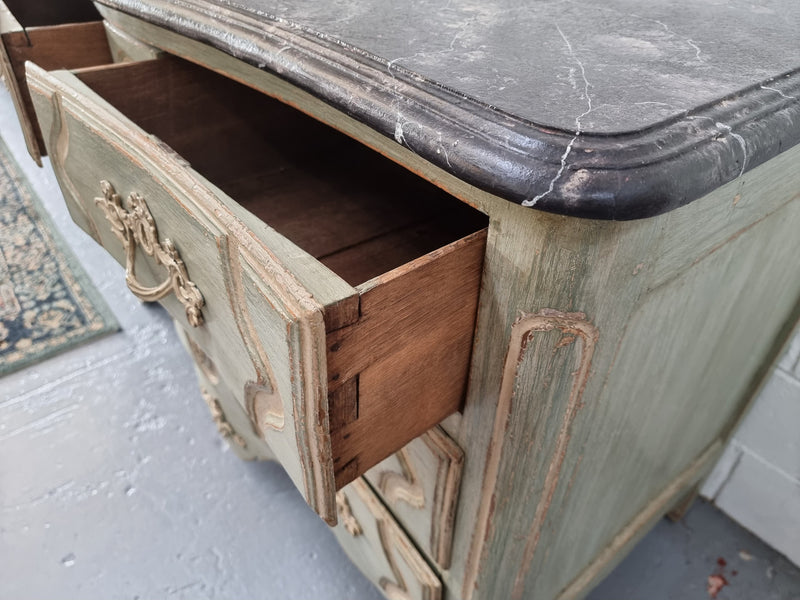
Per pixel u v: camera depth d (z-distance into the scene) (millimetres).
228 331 411
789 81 395
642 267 392
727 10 545
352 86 382
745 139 340
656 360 524
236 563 957
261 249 327
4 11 795
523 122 320
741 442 955
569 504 593
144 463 1099
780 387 862
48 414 1179
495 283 385
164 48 612
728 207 436
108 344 1334
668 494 856
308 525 1011
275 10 481
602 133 309
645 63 407
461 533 576
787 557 972
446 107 344
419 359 396
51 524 999
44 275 1506
